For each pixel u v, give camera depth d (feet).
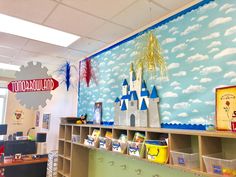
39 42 10.12
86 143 8.75
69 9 6.93
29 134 20.72
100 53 10.57
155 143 5.64
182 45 6.38
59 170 10.67
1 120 20.40
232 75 5.06
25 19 7.72
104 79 9.95
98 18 7.49
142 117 7.29
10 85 10.85
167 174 6.38
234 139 4.91
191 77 6.00
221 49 5.38
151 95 7.12
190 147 5.82
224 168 4.15
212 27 5.66
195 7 6.17
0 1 6.53
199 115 5.66
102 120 9.66
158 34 7.26
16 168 11.07
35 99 10.44
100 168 9.42
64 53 11.60
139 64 7.80
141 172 7.30
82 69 12.16
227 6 5.40
